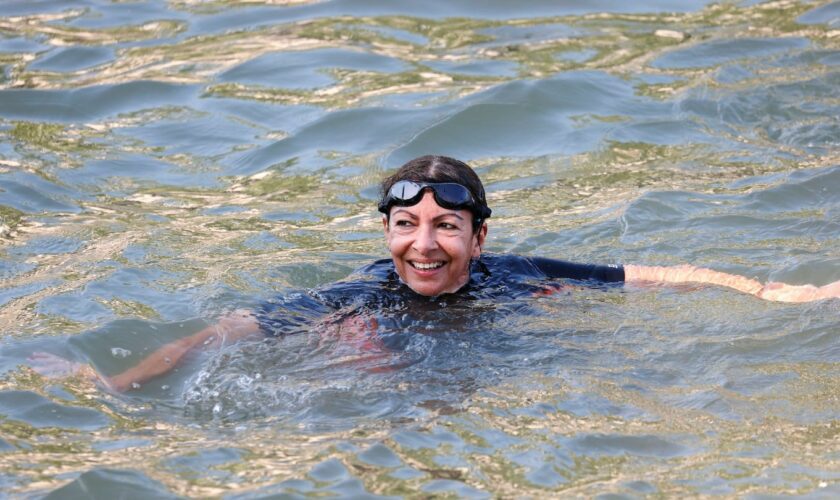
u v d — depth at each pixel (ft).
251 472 12.11
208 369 14.74
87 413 13.78
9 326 16.70
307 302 16.70
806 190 22.36
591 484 11.69
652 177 23.97
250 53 33.04
